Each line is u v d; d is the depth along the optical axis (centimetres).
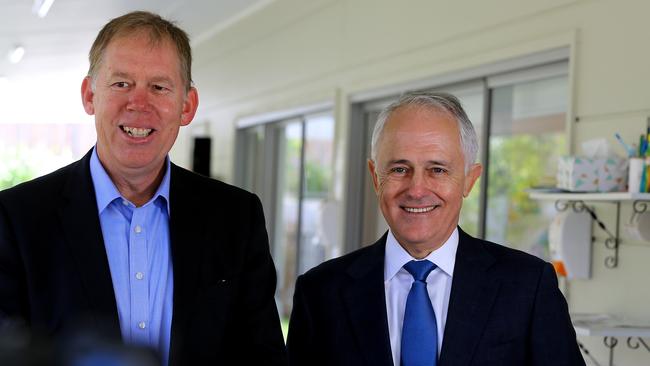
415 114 156
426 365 155
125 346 48
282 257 770
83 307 140
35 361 48
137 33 144
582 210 343
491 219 431
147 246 152
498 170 427
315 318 172
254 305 160
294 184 737
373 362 159
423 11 481
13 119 1218
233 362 161
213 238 156
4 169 1209
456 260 163
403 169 157
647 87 314
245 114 826
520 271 161
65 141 1219
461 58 438
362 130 585
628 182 313
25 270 139
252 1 777
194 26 909
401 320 163
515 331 156
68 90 1223
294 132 738
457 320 156
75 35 906
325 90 622
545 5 372
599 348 336
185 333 147
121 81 143
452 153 155
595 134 339
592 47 342
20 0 752
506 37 401
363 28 562
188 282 150
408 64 498
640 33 319
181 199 156
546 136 387
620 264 326
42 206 145
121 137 143
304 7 671
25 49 990
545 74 383
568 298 354
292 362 173
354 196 586
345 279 171
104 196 149
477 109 447
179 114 150
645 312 313
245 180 866
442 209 157
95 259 144
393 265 165
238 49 852
